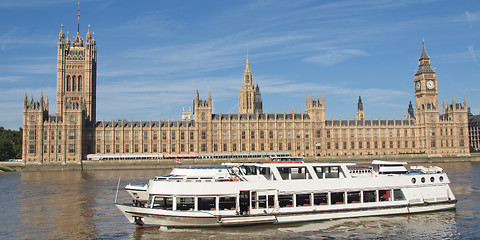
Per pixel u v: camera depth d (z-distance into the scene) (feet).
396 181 238.07
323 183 224.94
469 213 241.55
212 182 207.51
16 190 354.13
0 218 235.81
